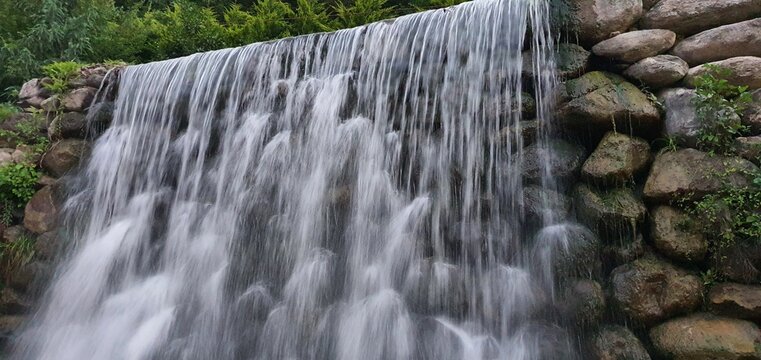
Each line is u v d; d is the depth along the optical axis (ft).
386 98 15.25
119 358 15.11
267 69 17.71
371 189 14.62
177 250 16.88
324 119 16.10
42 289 17.26
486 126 13.42
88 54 27.73
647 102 11.62
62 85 20.47
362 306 13.34
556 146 12.39
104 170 19.19
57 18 27.04
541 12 13.32
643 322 10.17
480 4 14.61
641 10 12.76
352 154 15.26
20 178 18.52
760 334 9.43
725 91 11.03
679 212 10.61
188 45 28.27
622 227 10.86
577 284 10.94
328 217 14.85
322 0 32.04
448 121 14.08
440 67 14.66
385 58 15.62
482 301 12.14
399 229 13.78
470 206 13.07
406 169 14.33
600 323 10.53
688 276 10.19
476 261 12.57
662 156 11.21
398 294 13.05
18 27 27.14
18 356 16.39
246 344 14.16
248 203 16.33
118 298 16.63
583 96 12.07
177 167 18.20
